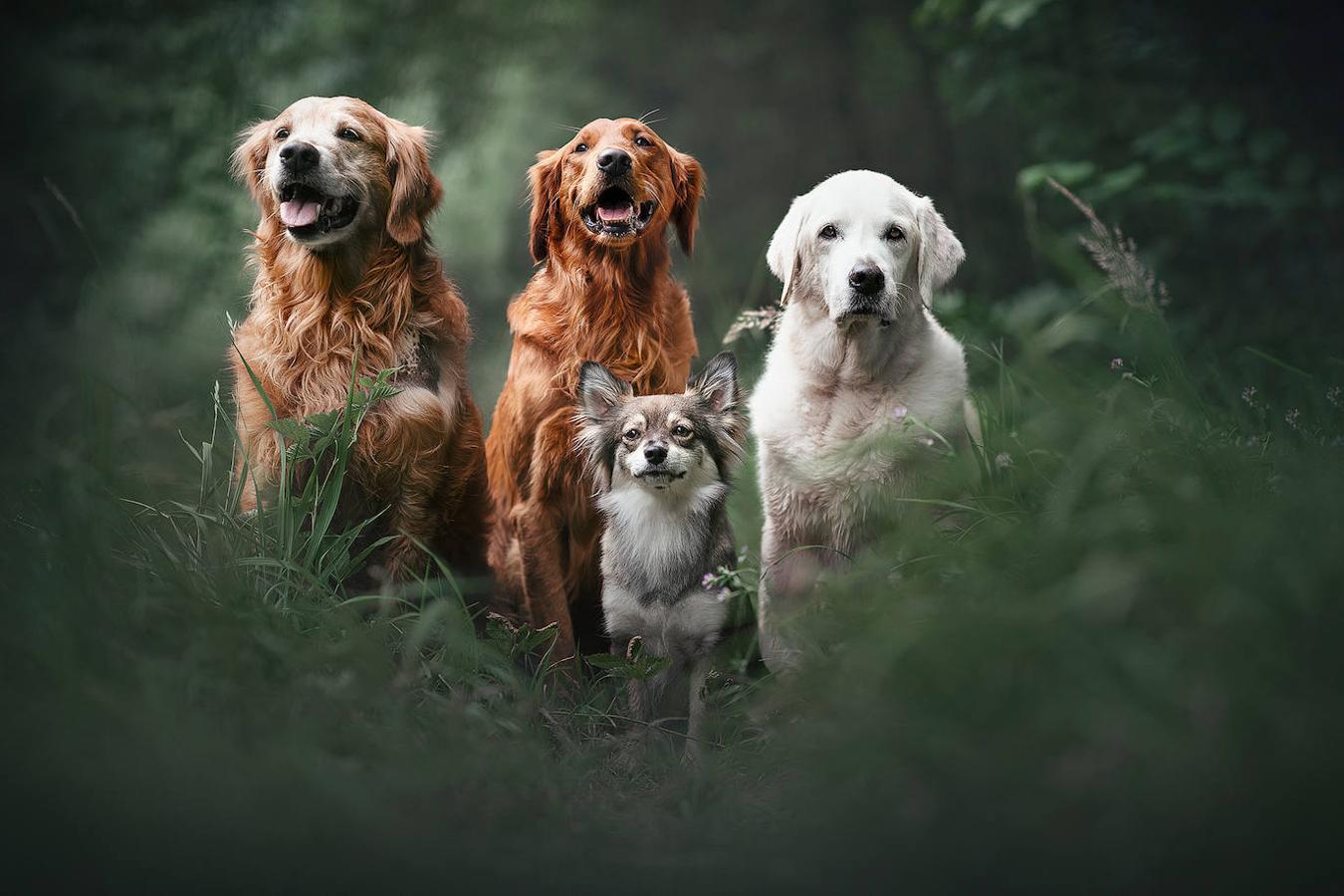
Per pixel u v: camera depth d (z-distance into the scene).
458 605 4.67
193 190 10.39
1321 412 4.38
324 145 4.74
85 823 2.87
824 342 4.82
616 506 4.88
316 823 2.88
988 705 2.97
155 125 10.45
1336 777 2.61
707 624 4.74
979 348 5.62
